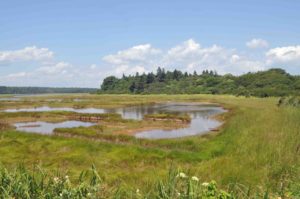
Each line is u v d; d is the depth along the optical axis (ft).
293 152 45.88
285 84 414.21
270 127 78.54
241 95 395.14
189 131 130.62
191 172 47.83
